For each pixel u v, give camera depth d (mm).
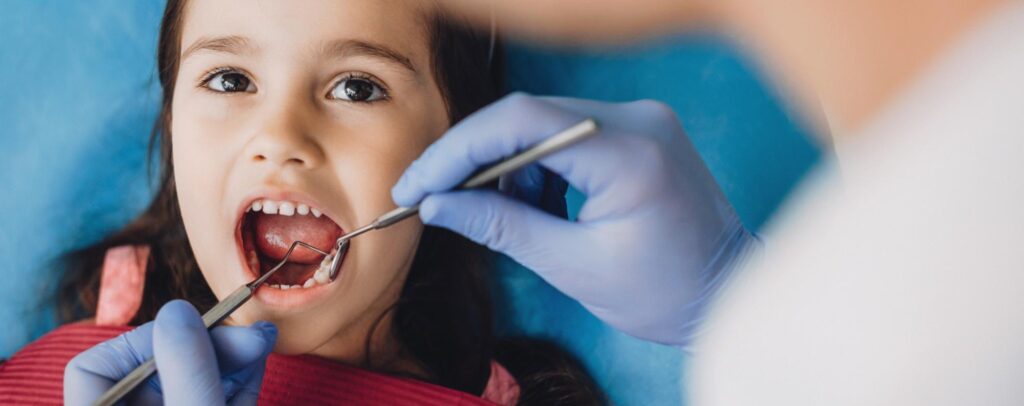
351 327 1190
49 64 1412
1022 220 490
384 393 1124
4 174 1412
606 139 827
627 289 895
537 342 1393
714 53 1358
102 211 1429
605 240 862
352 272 1062
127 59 1408
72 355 1199
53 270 1412
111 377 938
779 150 1321
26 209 1414
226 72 1061
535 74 1366
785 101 1318
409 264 1220
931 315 515
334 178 1024
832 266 573
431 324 1340
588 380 1373
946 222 507
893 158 522
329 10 1039
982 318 499
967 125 489
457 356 1350
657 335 949
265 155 990
